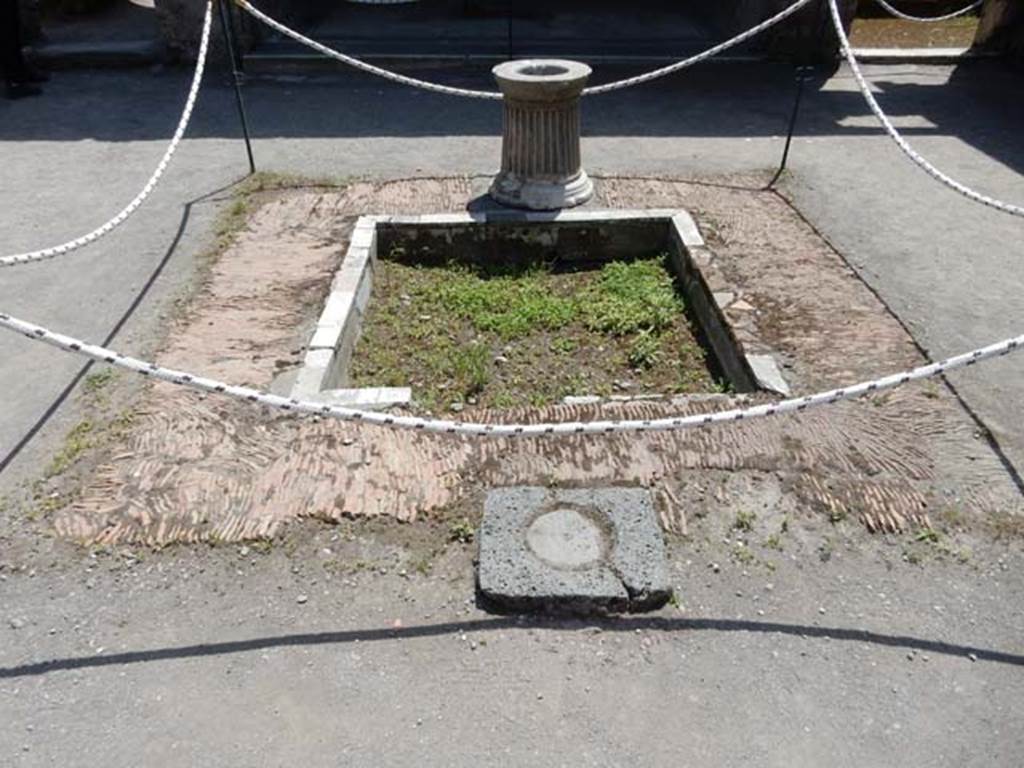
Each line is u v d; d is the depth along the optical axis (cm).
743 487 388
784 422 428
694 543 361
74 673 309
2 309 542
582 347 569
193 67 1105
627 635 322
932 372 349
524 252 678
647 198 716
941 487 391
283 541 361
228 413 435
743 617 330
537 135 662
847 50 652
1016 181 761
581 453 406
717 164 801
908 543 363
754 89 1043
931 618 331
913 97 1020
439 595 338
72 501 383
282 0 1198
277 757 281
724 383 521
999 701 300
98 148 834
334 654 315
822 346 499
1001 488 391
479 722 292
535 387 526
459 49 1141
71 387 464
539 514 366
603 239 676
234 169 783
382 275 649
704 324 575
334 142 858
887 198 724
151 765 279
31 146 838
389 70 1098
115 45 1124
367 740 286
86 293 564
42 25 1245
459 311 604
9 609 334
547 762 279
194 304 547
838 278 580
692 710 296
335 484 388
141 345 505
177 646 319
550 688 303
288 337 511
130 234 648
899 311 545
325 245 630
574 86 640
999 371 477
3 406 448
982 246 634
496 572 336
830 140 869
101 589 342
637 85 1050
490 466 398
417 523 369
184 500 380
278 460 403
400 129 897
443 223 659
